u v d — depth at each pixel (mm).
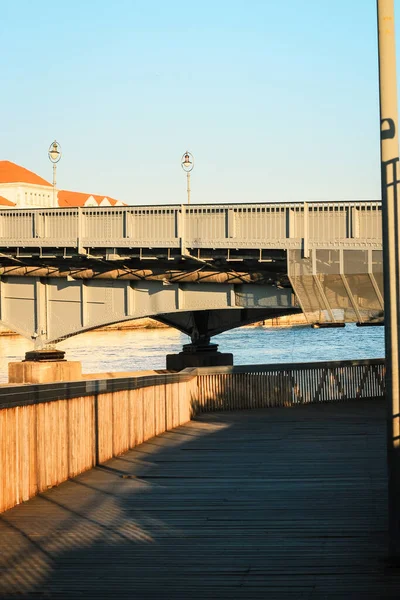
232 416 47938
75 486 26609
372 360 57000
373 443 35500
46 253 73188
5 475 22859
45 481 25859
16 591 15836
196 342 84000
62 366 78938
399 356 17656
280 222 59906
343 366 55781
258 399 52719
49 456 26219
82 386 29188
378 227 56344
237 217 61656
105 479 27844
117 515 22281
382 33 17859
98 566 17469
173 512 22625
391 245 17812
